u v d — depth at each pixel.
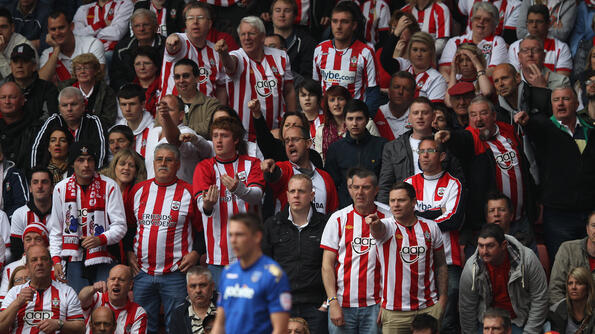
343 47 40.69
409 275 29.33
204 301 30.28
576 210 34.12
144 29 42.19
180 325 30.53
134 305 31.45
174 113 35.38
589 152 33.97
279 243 30.70
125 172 33.84
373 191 29.83
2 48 43.62
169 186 32.91
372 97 39.94
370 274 29.66
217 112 33.47
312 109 37.66
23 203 37.06
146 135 37.72
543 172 34.81
